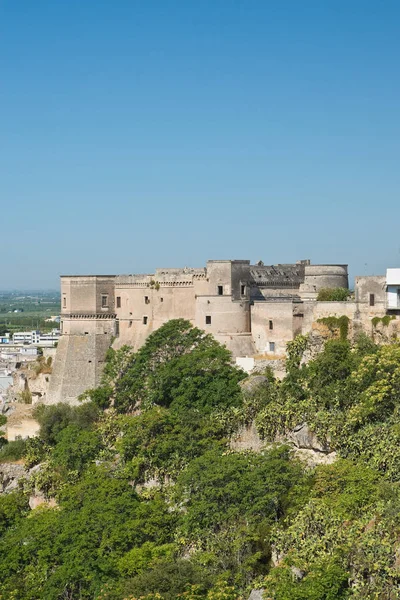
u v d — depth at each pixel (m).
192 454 101.50
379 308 109.38
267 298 140.12
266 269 144.88
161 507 90.31
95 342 140.50
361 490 78.62
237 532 80.50
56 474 110.56
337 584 66.38
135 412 126.19
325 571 67.31
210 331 129.00
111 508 89.69
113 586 77.75
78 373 140.12
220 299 128.38
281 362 118.00
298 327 122.50
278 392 106.12
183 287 135.38
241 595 72.38
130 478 101.62
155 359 128.25
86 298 141.62
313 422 93.25
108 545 84.50
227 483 86.44
